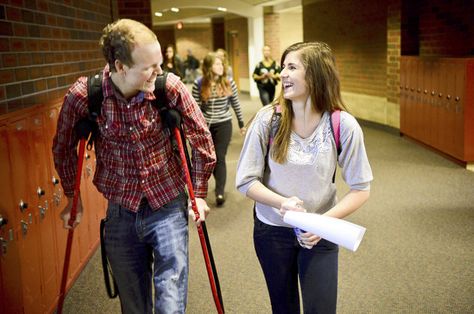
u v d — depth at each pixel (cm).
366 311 348
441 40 959
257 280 404
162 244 234
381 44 1143
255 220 255
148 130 228
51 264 347
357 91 1295
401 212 560
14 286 278
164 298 228
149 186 233
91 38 600
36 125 328
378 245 467
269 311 354
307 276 241
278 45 1947
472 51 871
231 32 2441
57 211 363
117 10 810
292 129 238
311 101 233
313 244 227
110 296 256
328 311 243
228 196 652
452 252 446
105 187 238
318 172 234
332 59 236
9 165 277
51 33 440
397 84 1059
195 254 465
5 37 337
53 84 441
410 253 446
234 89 620
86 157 445
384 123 1145
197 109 242
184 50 3834
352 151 232
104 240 246
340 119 232
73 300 377
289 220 221
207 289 392
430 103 866
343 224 209
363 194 236
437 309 348
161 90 229
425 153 862
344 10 1338
